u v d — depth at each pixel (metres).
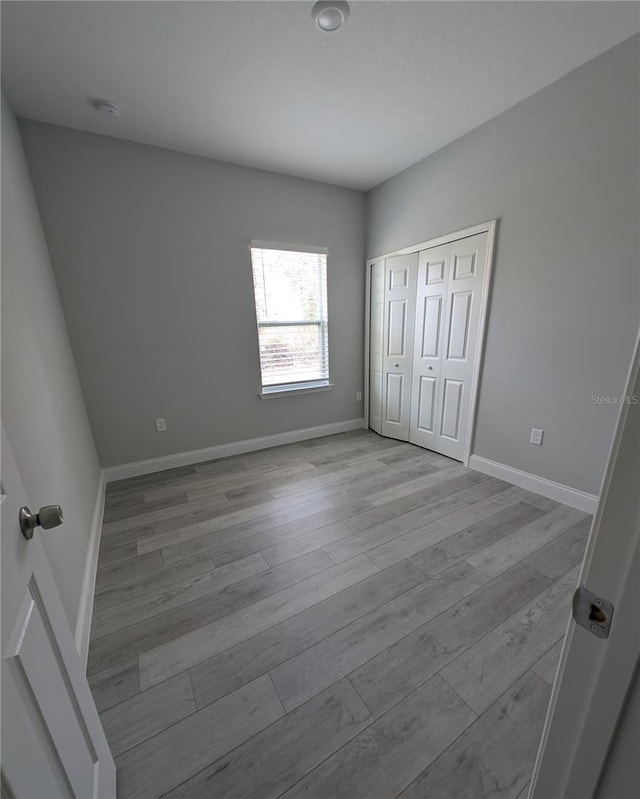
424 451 3.28
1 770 0.44
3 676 0.48
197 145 2.53
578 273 2.00
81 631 1.29
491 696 1.11
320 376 3.69
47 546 1.14
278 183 3.05
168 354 2.86
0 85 1.80
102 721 1.06
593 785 0.41
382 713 1.07
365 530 2.03
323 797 0.88
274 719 1.06
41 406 1.42
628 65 1.66
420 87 1.94
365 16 1.46
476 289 2.58
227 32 1.53
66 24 1.46
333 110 2.13
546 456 2.32
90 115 2.12
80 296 2.46
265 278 3.18
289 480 2.73
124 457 2.82
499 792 0.88
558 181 2.01
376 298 3.58
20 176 1.89
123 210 2.50
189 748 0.99
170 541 1.97
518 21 1.51
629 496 0.33
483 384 2.65
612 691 0.37
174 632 1.37
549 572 1.65
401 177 3.05
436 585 1.58
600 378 2.00
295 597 1.54
